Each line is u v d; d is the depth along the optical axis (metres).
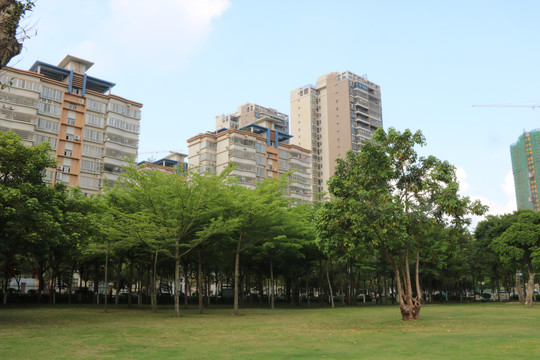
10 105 58.12
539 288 101.00
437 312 31.48
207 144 86.69
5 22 8.00
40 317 25.48
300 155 98.88
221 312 33.56
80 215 22.72
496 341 13.42
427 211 21.81
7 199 18.48
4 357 10.58
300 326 20.41
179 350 11.86
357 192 21.03
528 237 39.88
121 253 37.72
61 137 63.44
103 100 68.88
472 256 54.31
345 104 125.50
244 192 30.02
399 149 22.47
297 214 36.47
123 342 13.80
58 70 66.44
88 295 55.12
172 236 27.83
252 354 11.01
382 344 13.02
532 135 163.88
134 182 29.78
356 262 50.34
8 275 40.12
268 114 139.38
